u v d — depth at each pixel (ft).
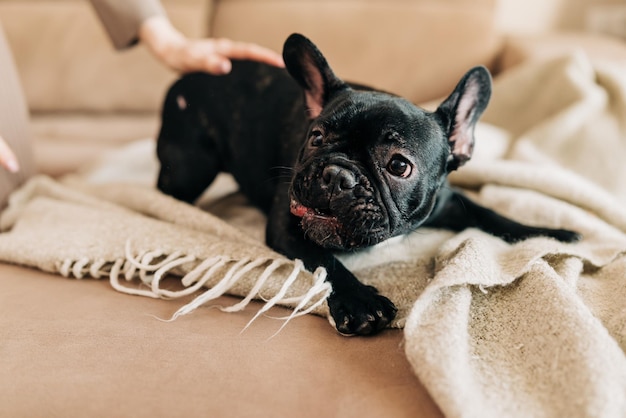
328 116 1.82
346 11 3.73
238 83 2.41
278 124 2.26
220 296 1.75
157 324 1.57
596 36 3.87
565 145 2.67
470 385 1.26
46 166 3.38
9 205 2.42
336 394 1.30
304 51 2.02
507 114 3.09
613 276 1.73
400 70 3.59
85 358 1.42
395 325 1.58
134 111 3.93
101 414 1.27
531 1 4.57
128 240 1.88
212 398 1.29
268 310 1.66
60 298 1.72
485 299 1.60
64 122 3.83
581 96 2.80
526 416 1.22
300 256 1.82
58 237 1.95
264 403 1.27
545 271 1.57
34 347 1.47
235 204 2.59
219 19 3.89
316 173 1.67
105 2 2.57
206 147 2.45
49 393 1.32
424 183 1.79
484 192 2.36
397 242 2.04
